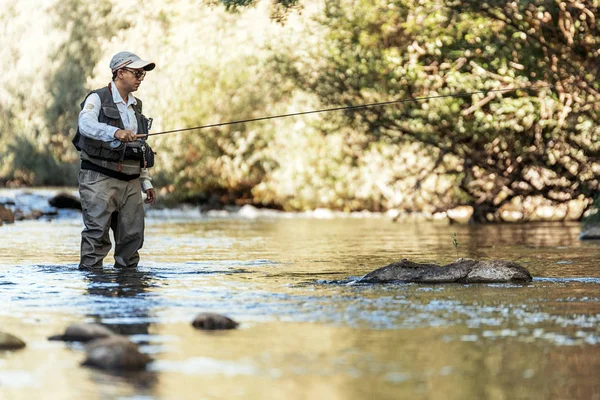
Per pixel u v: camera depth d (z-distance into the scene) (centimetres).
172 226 2569
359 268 1274
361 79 2569
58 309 858
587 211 2677
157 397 520
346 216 3334
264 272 1220
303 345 667
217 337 702
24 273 1209
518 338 693
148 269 1271
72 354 639
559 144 2538
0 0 5256
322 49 2675
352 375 571
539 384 548
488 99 2444
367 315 809
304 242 1883
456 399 516
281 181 3581
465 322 769
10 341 662
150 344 673
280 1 1941
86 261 1289
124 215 1308
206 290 1005
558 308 846
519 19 2344
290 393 528
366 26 2538
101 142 1288
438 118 2498
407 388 539
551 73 2441
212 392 531
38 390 537
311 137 3519
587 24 2378
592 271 1200
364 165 3372
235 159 3666
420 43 2539
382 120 2645
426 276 1070
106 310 851
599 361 610
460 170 2856
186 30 3875
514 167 2619
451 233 2200
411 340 685
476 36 2438
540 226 2467
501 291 976
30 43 5194
